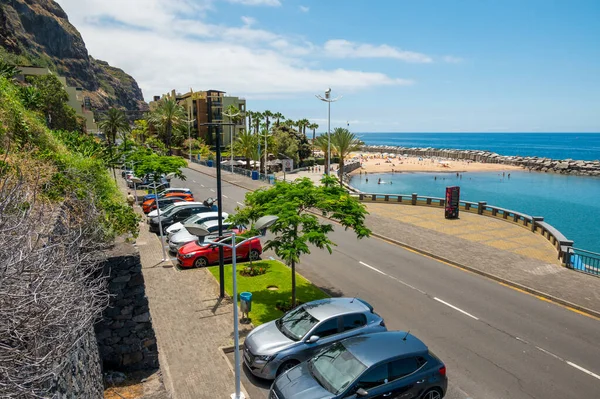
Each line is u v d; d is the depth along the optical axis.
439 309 13.67
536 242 22.44
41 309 4.24
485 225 26.80
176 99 109.38
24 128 12.01
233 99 92.19
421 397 8.24
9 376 3.69
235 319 8.77
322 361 8.54
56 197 8.95
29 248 4.76
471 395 9.16
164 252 17.83
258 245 18.53
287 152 74.88
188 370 9.84
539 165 97.75
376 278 16.67
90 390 6.29
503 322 12.76
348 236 24.17
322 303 10.83
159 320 12.35
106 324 8.54
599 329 12.38
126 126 60.03
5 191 6.36
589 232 36.06
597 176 85.56
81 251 7.94
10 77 21.02
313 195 13.37
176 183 45.00
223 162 69.88
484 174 88.56
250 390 9.26
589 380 9.79
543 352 11.02
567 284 15.77
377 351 8.28
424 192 62.00
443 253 20.00
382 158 122.06
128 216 12.41
